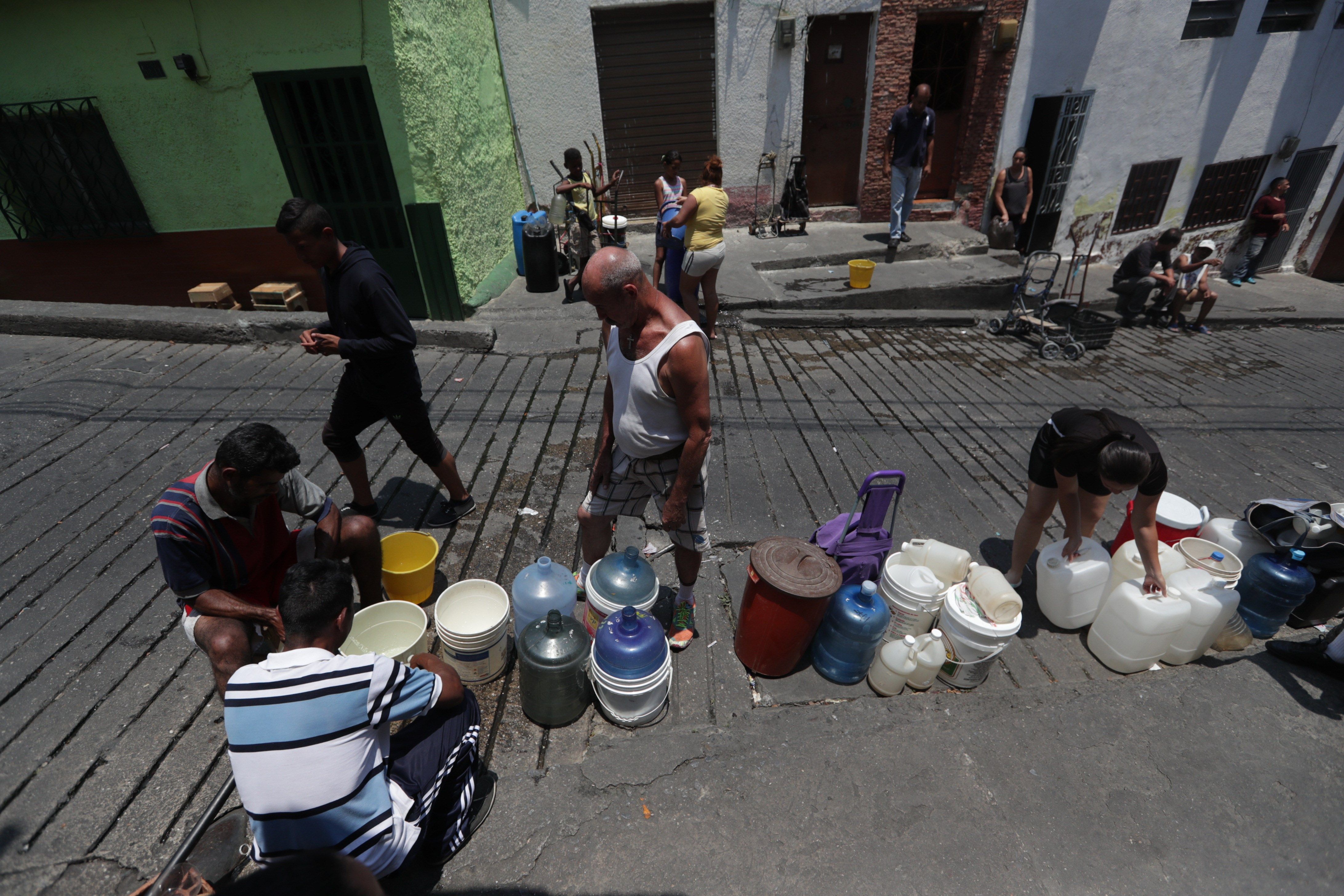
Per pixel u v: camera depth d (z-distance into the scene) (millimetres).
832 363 6801
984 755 2627
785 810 2389
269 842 1728
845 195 10352
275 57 5945
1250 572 3441
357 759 1775
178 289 7445
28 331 6027
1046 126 9938
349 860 1173
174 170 6660
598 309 2330
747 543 3861
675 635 3133
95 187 6883
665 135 9414
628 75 8977
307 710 1715
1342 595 3477
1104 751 2664
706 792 2441
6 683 2740
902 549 3271
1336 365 8258
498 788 2443
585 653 2600
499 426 5012
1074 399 6422
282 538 2662
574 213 7605
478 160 7516
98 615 3107
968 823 2369
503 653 2855
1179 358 8109
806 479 4570
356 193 6520
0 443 4297
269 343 6125
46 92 6320
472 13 7602
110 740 2545
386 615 2891
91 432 4605
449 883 2137
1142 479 2629
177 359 5770
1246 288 12523
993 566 3838
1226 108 11094
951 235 9609
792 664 2963
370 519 3059
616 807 2381
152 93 6246
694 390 2426
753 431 5227
